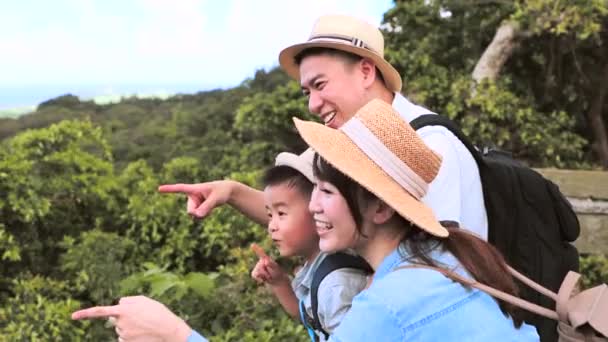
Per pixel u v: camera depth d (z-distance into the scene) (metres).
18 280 3.45
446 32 5.76
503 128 5.09
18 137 3.98
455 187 1.61
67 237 3.61
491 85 5.03
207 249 3.80
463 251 1.30
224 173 5.12
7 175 3.54
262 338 2.98
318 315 1.60
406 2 5.91
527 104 5.33
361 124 1.30
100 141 4.38
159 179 4.32
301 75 1.92
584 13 4.82
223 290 3.28
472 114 5.08
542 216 1.89
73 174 3.93
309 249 1.81
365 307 1.21
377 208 1.28
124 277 3.47
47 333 3.02
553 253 1.90
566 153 5.28
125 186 4.30
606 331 1.28
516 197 1.86
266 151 5.50
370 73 1.85
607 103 6.09
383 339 1.18
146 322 1.33
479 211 1.71
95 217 4.02
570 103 5.81
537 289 1.41
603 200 4.04
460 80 5.17
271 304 3.23
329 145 1.29
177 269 3.75
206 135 6.57
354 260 1.58
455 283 1.24
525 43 5.41
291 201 1.77
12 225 3.62
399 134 1.28
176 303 3.15
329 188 1.29
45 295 3.34
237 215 3.76
